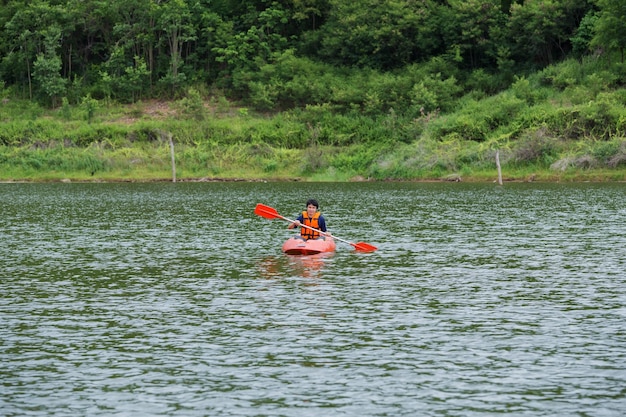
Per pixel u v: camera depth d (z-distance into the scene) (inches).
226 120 2369.6
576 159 1934.1
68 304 554.9
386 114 2333.9
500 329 483.5
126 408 355.9
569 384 384.8
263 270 693.3
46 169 2140.7
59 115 2436.0
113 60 2588.6
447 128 2142.0
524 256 765.3
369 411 351.3
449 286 616.1
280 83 2453.2
